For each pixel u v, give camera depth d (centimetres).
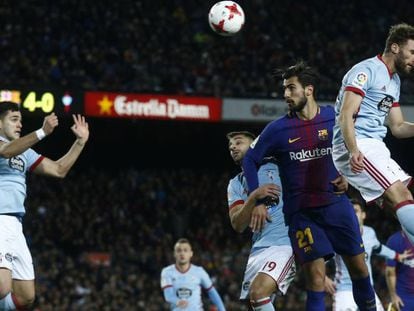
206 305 4722
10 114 1880
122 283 4931
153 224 5984
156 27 6550
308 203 1661
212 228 5878
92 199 6000
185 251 3006
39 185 5944
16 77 5706
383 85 1555
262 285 1764
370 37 6912
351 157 1484
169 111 5234
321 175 1661
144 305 4719
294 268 1820
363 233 2558
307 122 1672
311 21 6925
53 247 5312
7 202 1842
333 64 6525
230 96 5362
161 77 6034
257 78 6169
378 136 1574
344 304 2561
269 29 6769
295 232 1683
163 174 6519
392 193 1514
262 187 1669
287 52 6556
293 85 1661
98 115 5059
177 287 2992
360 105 1561
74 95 5009
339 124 1521
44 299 4647
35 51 6003
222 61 6306
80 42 6191
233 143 1917
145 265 5238
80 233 5594
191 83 6031
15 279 1858
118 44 6291
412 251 2630
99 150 6919
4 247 1812
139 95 5178
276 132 1677
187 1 6862
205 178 6538
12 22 6169
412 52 1545
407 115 5350
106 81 5903
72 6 6462
